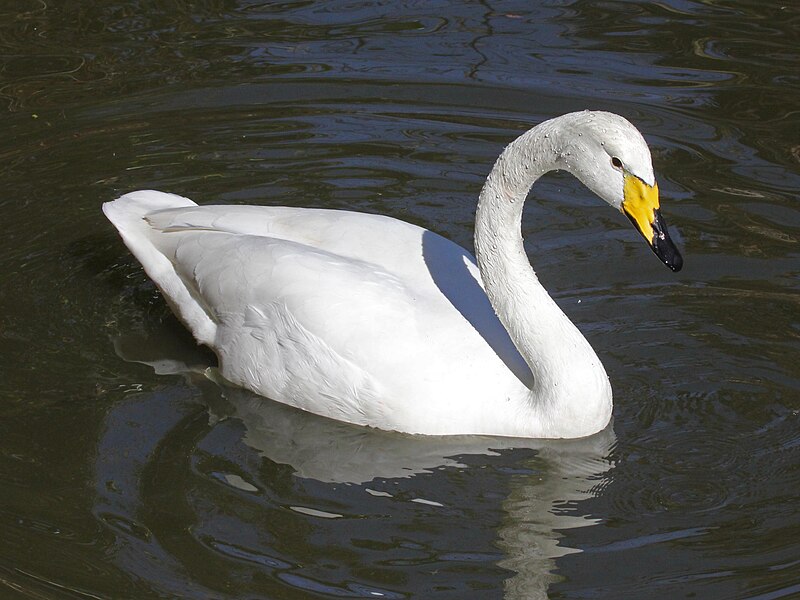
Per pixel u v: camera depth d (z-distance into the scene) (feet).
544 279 37.50
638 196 27.71
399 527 27.55
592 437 30.81
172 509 28.04
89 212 40.65
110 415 31.55
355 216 34.50
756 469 29.35
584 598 25.27
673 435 30.73
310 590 25.44
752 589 25.34
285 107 46.50
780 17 52.26
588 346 30.89
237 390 33.30
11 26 52.01
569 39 50.57
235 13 53.31
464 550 26.81
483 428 31.07
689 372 33.14
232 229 34.30
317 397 31.99
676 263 27.32
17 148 43.88
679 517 27.81
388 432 31.55
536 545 26.94
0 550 26.53
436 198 41.63
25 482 28.84
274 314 32.32
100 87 47.55
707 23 51.83
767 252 38.27
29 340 34.53
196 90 47.37
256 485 29.04
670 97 46.26
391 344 31.30
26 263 37.99
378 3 54.08
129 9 53.57
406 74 48.16
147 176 42.63
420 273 32.94
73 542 26.84
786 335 34.53
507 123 45.14
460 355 31.27
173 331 35.53
